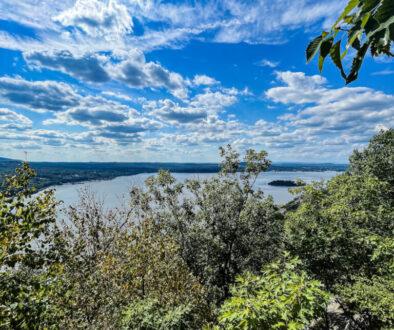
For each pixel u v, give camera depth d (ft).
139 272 33.09
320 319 38.65
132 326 22.93
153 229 38.29
